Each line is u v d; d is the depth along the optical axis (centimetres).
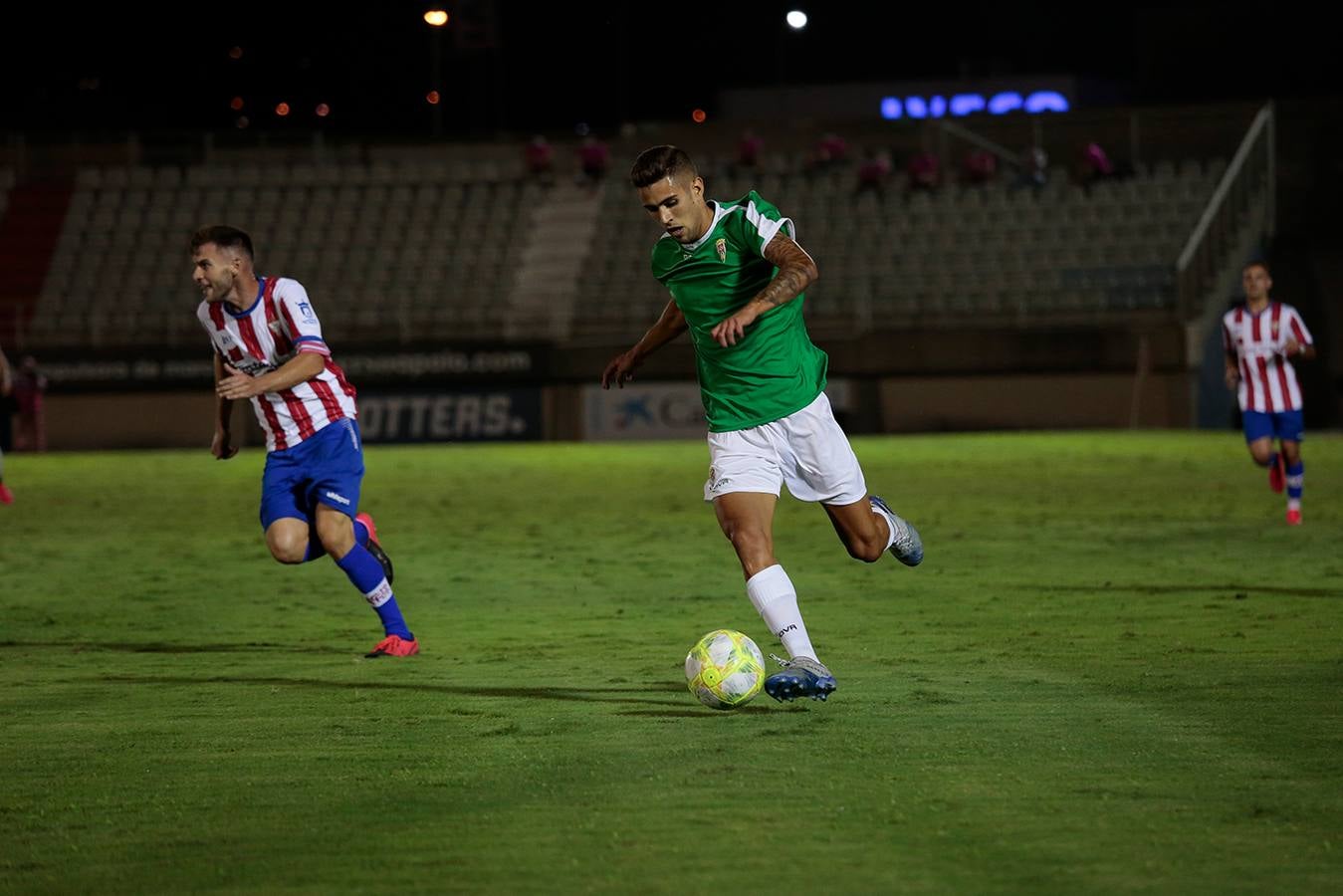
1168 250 9438
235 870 1096
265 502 2052
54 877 1088
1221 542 3381
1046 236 9781
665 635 2239
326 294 10156
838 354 8969
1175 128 10288
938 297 9462
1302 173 9706
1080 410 8825
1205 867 1064
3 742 1541
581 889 1038
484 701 1730
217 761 1441
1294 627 2198
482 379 9138
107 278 10319
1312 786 1278
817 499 1741
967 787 1288
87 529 4191
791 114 11612
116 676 1952
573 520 4231
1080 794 1261
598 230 10425
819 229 10019
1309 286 9544
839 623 2308
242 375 1942
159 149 11206
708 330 1695
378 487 5606
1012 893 1014
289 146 11281
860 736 1498
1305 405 9431
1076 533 3622
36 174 11075
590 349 9044
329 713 1675
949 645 2081
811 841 1138
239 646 2205
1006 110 11294
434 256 10394
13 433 9312
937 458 6588
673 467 6588
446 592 2777
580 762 1407
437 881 1062
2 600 2755
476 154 11256
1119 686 1756
